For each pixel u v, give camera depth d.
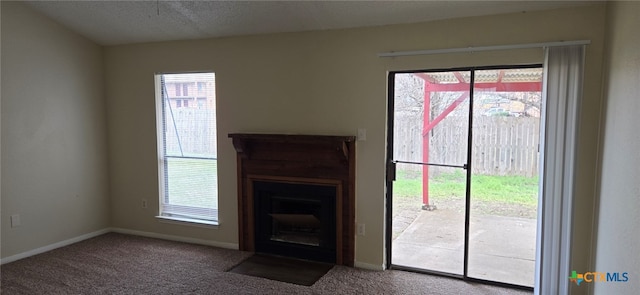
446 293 3.35
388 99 3.72
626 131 2.32
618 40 2.57
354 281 3.58
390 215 3.84
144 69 4.72
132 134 4.88
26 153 4.18
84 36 4.67
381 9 3.36
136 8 3.86
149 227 4.91
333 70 3.86
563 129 3.05
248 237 4.36
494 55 3.27
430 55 3.48
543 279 3.18
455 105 3.52
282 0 3.40
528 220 3.38
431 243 3.74
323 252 4.04
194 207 4.71
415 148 3.70
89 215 4.85
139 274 3.73
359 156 3.83
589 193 3.07
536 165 3.30
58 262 4.04
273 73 4.11
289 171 4.10
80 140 4.71
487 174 3.47
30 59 4.16
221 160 4.44
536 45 3.10
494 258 3.52
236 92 4.29
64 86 4.51
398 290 3.40
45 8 4.09
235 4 3.56
